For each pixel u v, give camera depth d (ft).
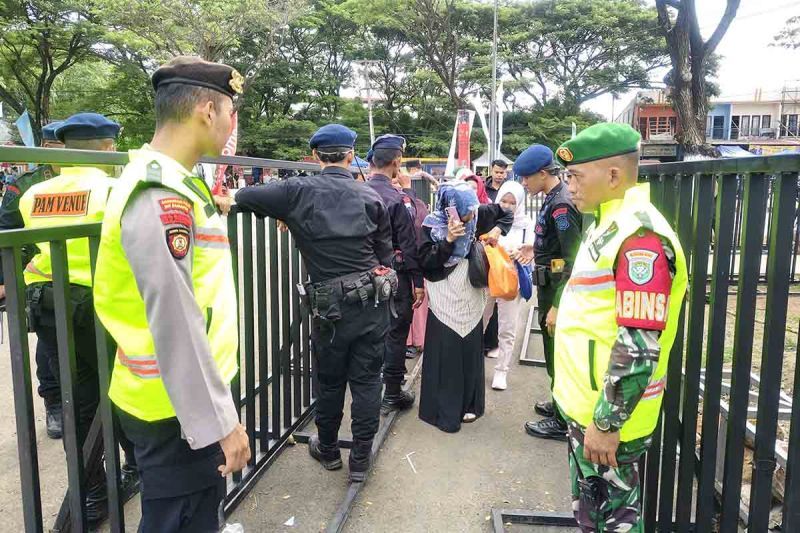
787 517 5.69
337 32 124.77
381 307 9.66
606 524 6.36
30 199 8.22
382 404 13.08
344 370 9.88
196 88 5.22
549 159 11.13
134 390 5.16
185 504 5.44
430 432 12.17
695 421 7.29
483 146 114.62
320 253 9.39
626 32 119.65
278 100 125.80
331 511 9.18
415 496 9.66
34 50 81.56
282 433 11.34
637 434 6.06
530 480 10.19
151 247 4.59
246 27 86.43
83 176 8.07
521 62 121.08
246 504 9.36
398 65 127.75
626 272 5.62
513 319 14.40
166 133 5.30
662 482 7.78
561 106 124.26
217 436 4.88
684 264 5.72
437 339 11.96
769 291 5.90
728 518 6.64
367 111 126.82
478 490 9.86
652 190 8.52
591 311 6.06
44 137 12.19
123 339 5.12
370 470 10.51
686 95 53.98
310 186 9.36
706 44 53.01
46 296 8.46
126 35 74.79
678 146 56.08
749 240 6.11
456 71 116.57
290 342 11.63
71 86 98.73
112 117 99.86
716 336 6.79
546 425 11.94
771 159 5.66
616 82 124.47
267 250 13.61
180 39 78.43
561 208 10.69
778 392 5.99
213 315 5.17
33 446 5.51
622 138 6.07
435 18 102.99
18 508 9.05
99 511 8.71
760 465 6.17
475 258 11.58
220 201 8.48
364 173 14.20
